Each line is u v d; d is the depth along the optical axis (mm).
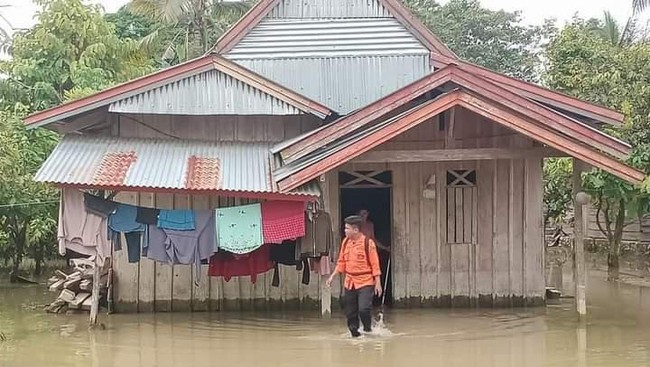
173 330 11352
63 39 20766
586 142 11266
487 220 13195
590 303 13930
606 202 19266
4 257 19266
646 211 18219
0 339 10648
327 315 11836
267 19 14945
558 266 21047
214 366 9023
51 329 11539
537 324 11711
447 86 12078
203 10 26672
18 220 17438
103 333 11164
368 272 10859
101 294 13117
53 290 14203
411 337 10711
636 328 11406
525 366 8930
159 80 12594
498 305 13172
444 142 12906
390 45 14719
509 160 13156
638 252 22328
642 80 17031
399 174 13188
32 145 17328
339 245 13023
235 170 12109
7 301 14648
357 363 9070
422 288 13172
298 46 14742
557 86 17969
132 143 12789
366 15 14953
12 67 19500
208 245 11500
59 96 19859
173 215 11438
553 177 20281
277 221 11508
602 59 17797
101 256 11398
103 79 19891
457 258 13203
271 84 12797
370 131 11312
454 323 11812
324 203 11914
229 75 12836
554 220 24656
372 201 15297
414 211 13211
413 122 11094
